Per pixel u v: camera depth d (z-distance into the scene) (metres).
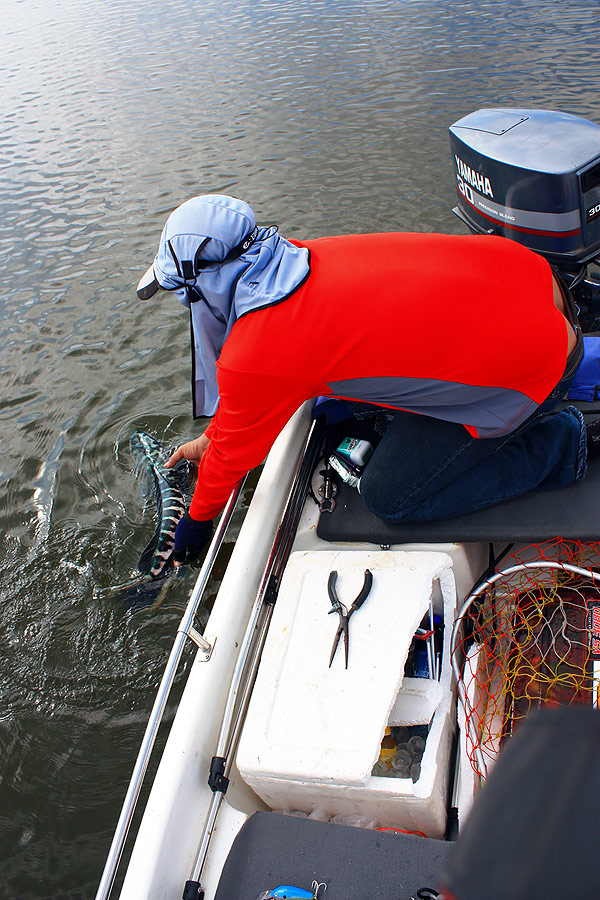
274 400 2.09
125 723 3.09
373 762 1.77
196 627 3.34
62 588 3.63
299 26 11.69
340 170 6.98
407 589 2.06
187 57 11.25
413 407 2.23
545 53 8.65
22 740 3.06
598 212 3.30
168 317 5.53
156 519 3.89
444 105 7.82
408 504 2.42
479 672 2.18
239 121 8.48
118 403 4.77
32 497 4.17
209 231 1.97
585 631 2.13
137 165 7.90
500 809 0.70
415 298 1.99
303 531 2.64
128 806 1.77
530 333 2.05
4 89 11.22
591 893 0.65
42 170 8.19
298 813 1.96
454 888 0.71
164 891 1.73
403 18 10.98
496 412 2.19
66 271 6.29
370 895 1.55
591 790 0.67
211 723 2.04
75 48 12.95
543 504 2.40
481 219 3.69
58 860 2.71
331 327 1.97
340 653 1.97
